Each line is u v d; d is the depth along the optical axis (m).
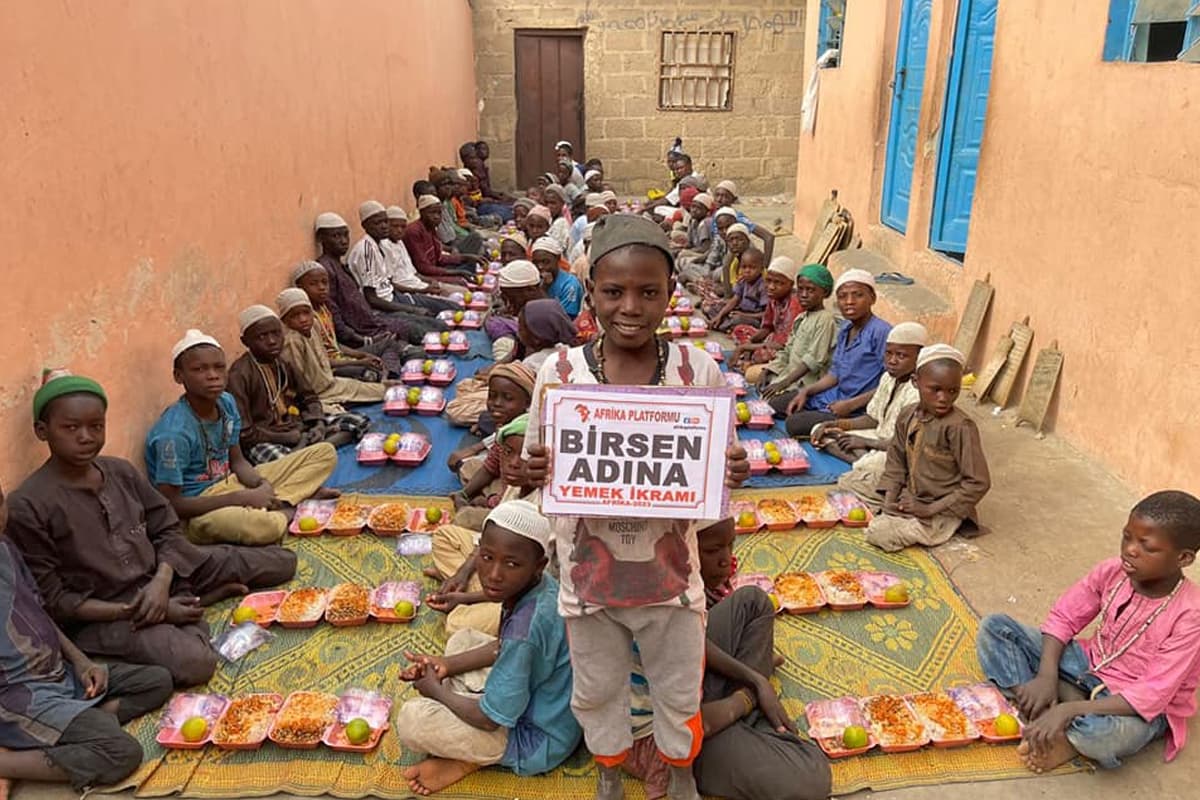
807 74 12.11
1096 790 3.00
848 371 5.77
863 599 3.97
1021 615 3.91
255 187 6.09
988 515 4.72
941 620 3.90
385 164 9.77
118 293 4.36
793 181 16.50
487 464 4.65
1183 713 3.09
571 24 15.74
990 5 7.20
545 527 2.91
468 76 15.41
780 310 7.07
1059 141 5.61
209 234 5.37
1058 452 5.40
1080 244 5.38
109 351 4.29
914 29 8.55
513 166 16.48
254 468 4.86
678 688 2.62
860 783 3.03
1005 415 5.98
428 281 9.25
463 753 2.98
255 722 3.25
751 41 15.80
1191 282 4.41
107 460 3.65
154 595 3.55
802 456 5.34
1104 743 2.99
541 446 2.37
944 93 7.72
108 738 3.01
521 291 6.57
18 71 3.59
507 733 3.06
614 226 2.26
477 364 7.25
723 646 3.29
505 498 4.00
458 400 6.06
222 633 3.79
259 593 4.06
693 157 16.44
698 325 8.05
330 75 7.78
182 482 4.43
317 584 4.22
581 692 2.69
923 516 4.46
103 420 3.45
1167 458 4.59
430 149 12.26
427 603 3.96
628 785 3.01
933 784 3.03
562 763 3.11
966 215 7.75
